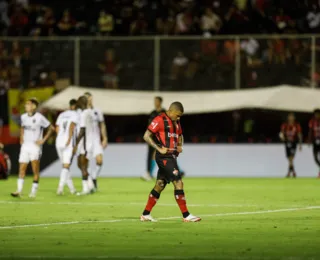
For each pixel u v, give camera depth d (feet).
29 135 190.19
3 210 157.99
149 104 336.08
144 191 220.43
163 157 132.77
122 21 381.19
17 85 343.26
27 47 343.05
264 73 336.29
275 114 330.54
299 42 332.19
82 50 341.00
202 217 143.54
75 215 147.54
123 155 305.53
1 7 393.70
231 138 331.57
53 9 391.45
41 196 198.90
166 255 94.68
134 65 341.21
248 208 164.45
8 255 94.58
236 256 93.76
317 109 299.79
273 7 373.20
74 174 299.99
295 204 175.11
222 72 337.31
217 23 373.61
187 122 336.49
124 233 118.01
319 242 107.76
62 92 336.29
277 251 98.53
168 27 375.86
